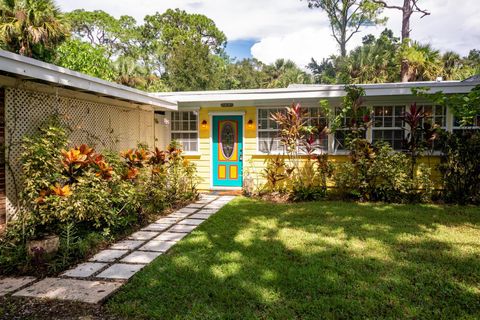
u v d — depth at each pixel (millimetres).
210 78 23906
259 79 30609
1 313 2781
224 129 9812
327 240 4680
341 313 2701
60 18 12570
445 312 2713
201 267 3688
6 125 4578
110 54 28859
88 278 3479
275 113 8711
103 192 4797
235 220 5973
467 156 7363
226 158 9836
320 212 6578
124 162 6348
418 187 7617
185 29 32438
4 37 11117
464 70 18203
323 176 8188
